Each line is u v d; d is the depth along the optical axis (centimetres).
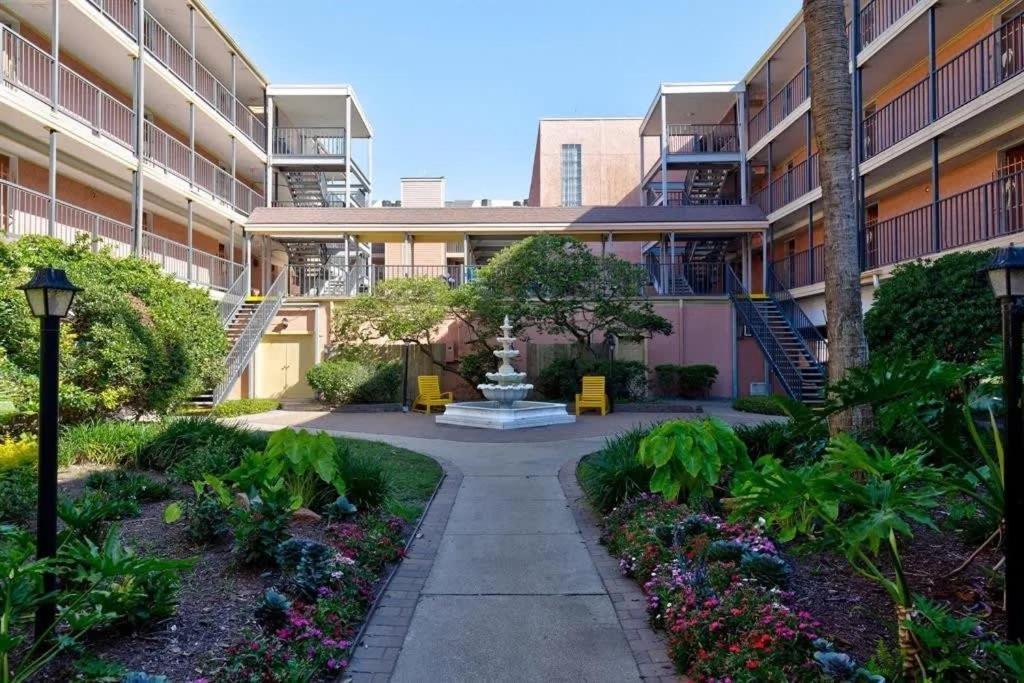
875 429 596
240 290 2205
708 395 2145
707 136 2727
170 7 1933
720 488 581
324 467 582
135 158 1666
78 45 1642
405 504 694
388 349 2078
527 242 1862
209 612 396
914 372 413
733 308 2153
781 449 691
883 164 1622
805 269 2166
